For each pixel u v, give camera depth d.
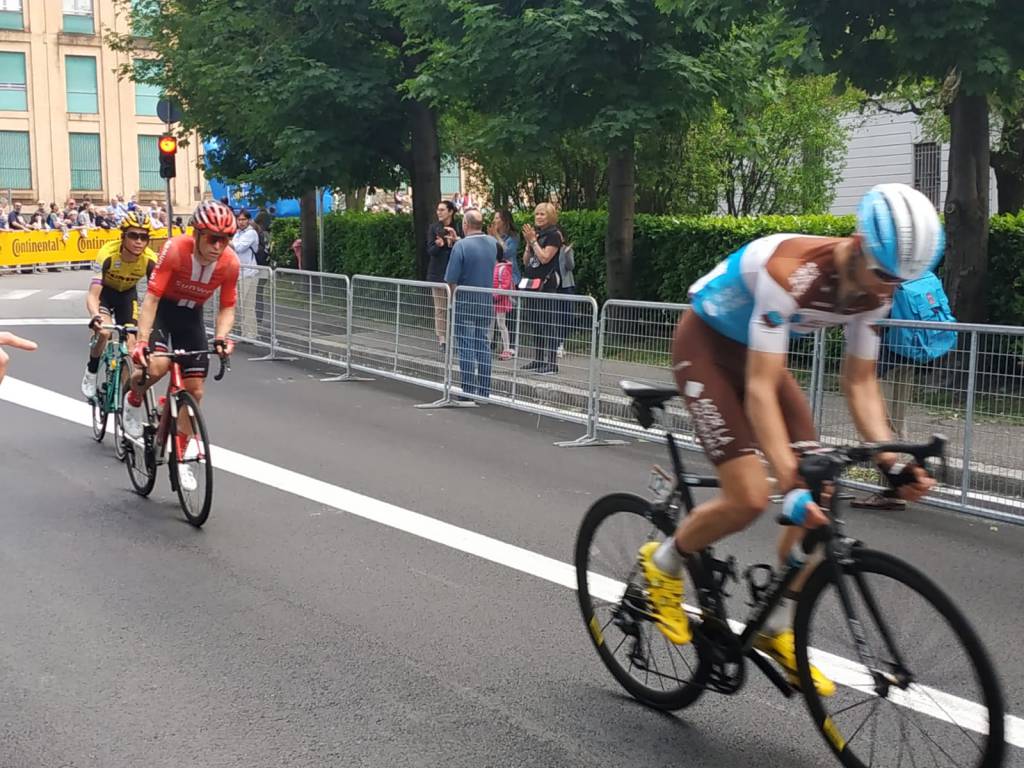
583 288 14.59
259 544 5.53
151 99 46.47
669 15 10.94
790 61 8.37
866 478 6.80
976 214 9.40
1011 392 6.08
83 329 15.02
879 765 3.00
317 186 15.62
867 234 2.85
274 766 3.26
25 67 44.22
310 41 14.83
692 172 16.16
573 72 11.34
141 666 4.00
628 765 3.29
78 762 3.28
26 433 8.16
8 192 43.91
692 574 3.47
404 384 11.06
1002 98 8.21
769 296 3.06
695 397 3.33
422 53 14.78
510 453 7.81
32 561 5.21
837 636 3.11
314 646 4.20
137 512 6.10
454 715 3.63
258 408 9.45
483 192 19.42
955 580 5.14
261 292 13.23
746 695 3.82
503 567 5.20
